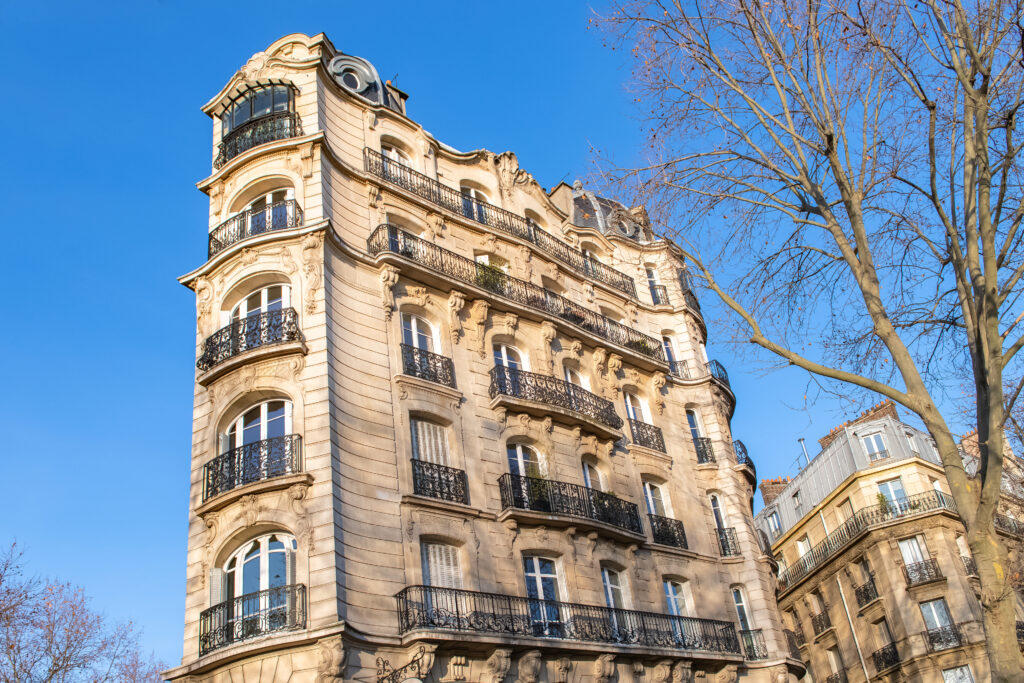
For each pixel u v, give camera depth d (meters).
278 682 20.94
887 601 45.84
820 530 52.47
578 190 43.12
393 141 33.34
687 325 41.31
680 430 37.59
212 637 22.11
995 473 13.54
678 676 29.25
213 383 26.09
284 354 25.23
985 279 14.05
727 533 36.12
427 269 29.31
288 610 21.70
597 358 34.94
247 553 23.53
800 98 16.42
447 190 33.56
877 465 49.03
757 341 16.48
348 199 29.80
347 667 20.97
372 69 35.03
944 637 42.97
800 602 53.62
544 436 30.22
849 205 15.91
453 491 26.27
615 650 26.94
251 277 27.19
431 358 28.31
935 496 46.91
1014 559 38.12
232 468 24.12
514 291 32.56
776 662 33.31
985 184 14.38
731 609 34.22
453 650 23.09
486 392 29.58
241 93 31.00
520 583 26.48
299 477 23.09
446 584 24.91
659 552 32.41
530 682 24.22
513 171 37.81
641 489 33.56
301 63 31.41
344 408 25.05
